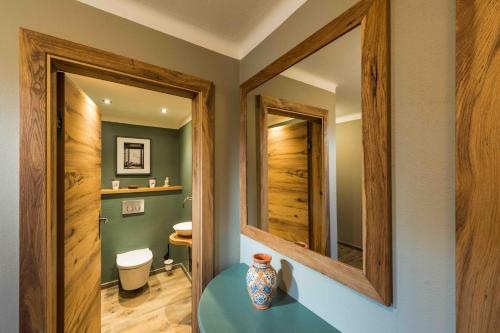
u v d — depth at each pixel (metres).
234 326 0.79
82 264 1.28
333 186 0.81
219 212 1.33
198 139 1.29
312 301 0.88
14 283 0.80
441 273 0.52
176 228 2.43
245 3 1.05
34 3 0.84
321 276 0.84
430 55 0.54
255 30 1.25
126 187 2.86
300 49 0.93
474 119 0.45
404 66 0.59
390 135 0.61
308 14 0.93
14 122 0.80
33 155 0.81
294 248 0.96
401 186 0.59
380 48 0.62
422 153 0.55
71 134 1.13
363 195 0.67
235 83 1.41
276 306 0.91
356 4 0.69
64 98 0.99
